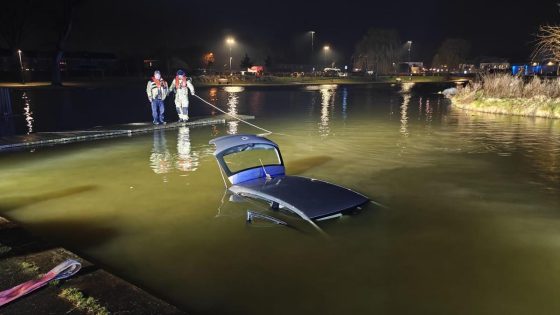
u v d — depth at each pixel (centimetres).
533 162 1055
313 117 2020
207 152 1188
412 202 755
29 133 1484
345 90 4462
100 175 948
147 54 7781
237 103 2847
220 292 473
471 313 432
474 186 852
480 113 2175
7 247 543
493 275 504
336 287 482
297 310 439
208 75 6619
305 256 555
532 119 1895
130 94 3509
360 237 611
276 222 663
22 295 426
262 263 537
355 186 853
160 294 470
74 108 2442
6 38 5138
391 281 493
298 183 771
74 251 572
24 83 4566
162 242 598
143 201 770
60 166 1035
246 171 805
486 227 644
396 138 1414
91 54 6769
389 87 5141
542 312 432
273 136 1462
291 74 7838
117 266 531
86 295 433
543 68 3675
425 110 2334
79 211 722
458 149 1222
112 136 1458
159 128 1605
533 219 675
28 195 812
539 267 521
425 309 439
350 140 1380
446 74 8394
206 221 673
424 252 564
